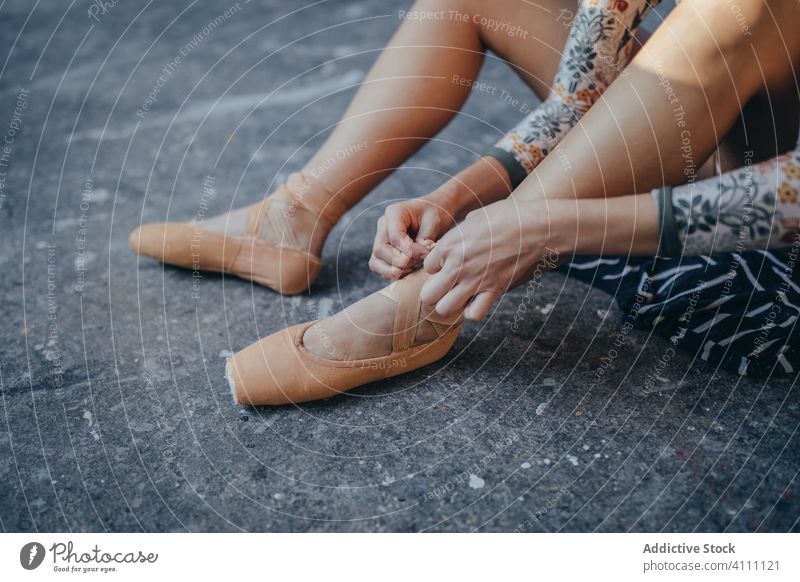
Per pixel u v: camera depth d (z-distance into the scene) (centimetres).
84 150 169
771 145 92
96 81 211
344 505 77
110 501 79
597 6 89
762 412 87
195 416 90
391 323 87
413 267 89
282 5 266
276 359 87
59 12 284
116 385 96
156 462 83
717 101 79
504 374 95
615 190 83
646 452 82
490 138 164
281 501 78
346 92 193
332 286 117
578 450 83
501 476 80
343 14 252
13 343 105
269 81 203
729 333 92
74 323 109
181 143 171
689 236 80
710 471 79
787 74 82
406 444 84
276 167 157
